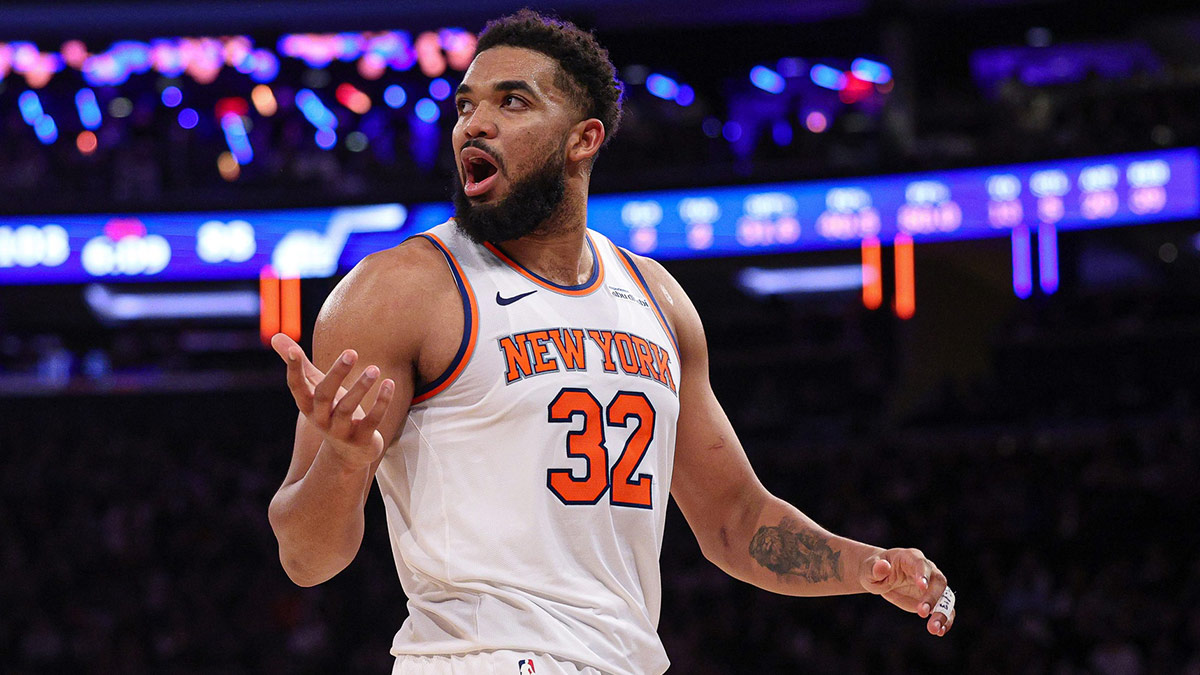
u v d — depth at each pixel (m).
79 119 26.66
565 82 3.57
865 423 23.78
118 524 22.20
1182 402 22.77
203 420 25.75
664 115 27.53
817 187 21.34
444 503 3.30
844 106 27.75
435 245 3.50
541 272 3.57
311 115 26.91
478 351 3.35
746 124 28.03
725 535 4.02
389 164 25.23
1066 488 20.22
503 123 3.49
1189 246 25.94
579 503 3.33
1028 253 20.50
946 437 22.61
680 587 18.77
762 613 18.11
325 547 3.18
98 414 25.72
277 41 25.53
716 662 17.53
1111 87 25.00
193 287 23.55
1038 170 20.27
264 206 22.72
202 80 26.47
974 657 16.25
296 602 19.52
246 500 23.02
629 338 3.57
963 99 27.72
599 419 3.40
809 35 25.98
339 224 22.66
